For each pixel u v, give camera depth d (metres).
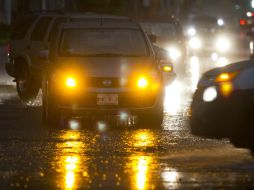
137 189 20.80
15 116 37.16
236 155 25.80
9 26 103.56
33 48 44.72
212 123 25.58
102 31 35.81
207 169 23.42
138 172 23.14
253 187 20.95
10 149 27.39
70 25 36.19
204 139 29.47
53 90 33.12
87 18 40.75
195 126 26.12
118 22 36.69
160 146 27.94
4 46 88.75
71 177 22.47
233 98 25.22
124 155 26.11
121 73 33.00
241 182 21.56
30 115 37.56
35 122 34.88
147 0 170.38
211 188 20.84
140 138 29.92
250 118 25.38
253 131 25.39
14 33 46.75
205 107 25.67
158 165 24.19
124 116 36.69
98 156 25.94
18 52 45.78
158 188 20.89
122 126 33.53
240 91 25.20
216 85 25.56
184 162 24.64
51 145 28.25
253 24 129.25
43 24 44.94
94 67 33.25
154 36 45.50
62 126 33.50
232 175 22.50
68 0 114.00
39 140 29.45
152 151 26.88
